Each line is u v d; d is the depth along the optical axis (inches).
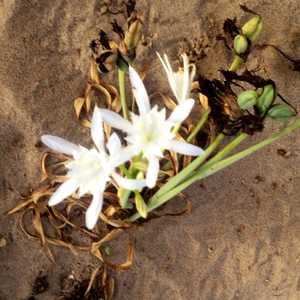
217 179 21.9
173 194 19.3
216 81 17.7
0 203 21.1
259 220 22.2
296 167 22.2
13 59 20.9
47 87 21.1
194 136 20.5
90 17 21.3
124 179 16.3
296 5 22.1
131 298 21.8
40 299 21.5
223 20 21.9
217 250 22.1
